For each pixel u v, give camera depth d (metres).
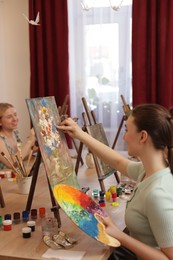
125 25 3.88
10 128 2.94
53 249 1.42
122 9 3.86
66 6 3.91
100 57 4.00
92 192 2.13
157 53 3.70
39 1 3.97
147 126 1.36
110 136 4.02
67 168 1.82
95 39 4.00
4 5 4.31
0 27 4.33
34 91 4.12
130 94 3.96
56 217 1.62
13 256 1.37
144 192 1.37
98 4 3.93
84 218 1.38
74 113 4.14
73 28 4.05
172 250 1.26
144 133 1.36
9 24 4.33
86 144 1.83
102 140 2.48
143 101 3.76
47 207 1.89
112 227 1.37
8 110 2.93
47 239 1.48
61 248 1.42
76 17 4.02
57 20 3.96
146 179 1.41
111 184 2.32
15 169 2.16
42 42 4.03
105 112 4.05
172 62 3.65
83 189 2.10
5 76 4.43
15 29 4.33
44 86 4.11
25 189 2.12
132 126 1.40
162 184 1.33
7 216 1.69
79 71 4.09
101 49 3.99
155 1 3.60
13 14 4.30
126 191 2.10
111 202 1.95
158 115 1.37
